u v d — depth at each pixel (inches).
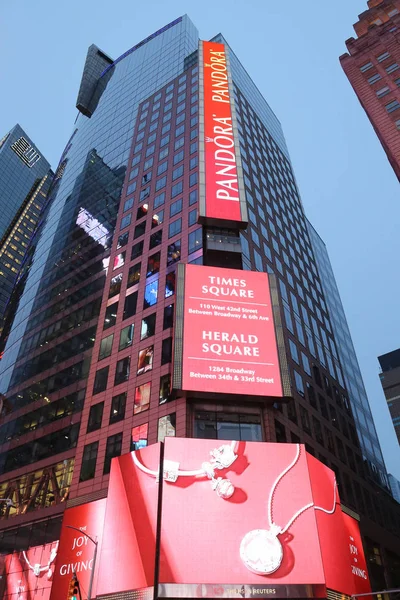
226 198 2472.9
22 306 3742.6
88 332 2733.8
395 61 3435.0
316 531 1470.2
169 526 1413.6
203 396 1808.6
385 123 3112.7
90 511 1724.9
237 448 1592.0
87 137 5113.2
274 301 2030.0
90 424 2150.6
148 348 2201.0
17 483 2331.4
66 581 1598.2
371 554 2466.8
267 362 1850.4
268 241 3014.3
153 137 3678.6
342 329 4407.0
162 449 1605.6
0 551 2094.0
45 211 4909.0
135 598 1347.2
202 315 1924.2
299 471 1579.7
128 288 2632.9
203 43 3457.2
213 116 2881.4
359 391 3897.6
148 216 2955.2
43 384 2743.6
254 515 1456.7
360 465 2878.9
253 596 1316.4
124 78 5580.7
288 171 4473.4
